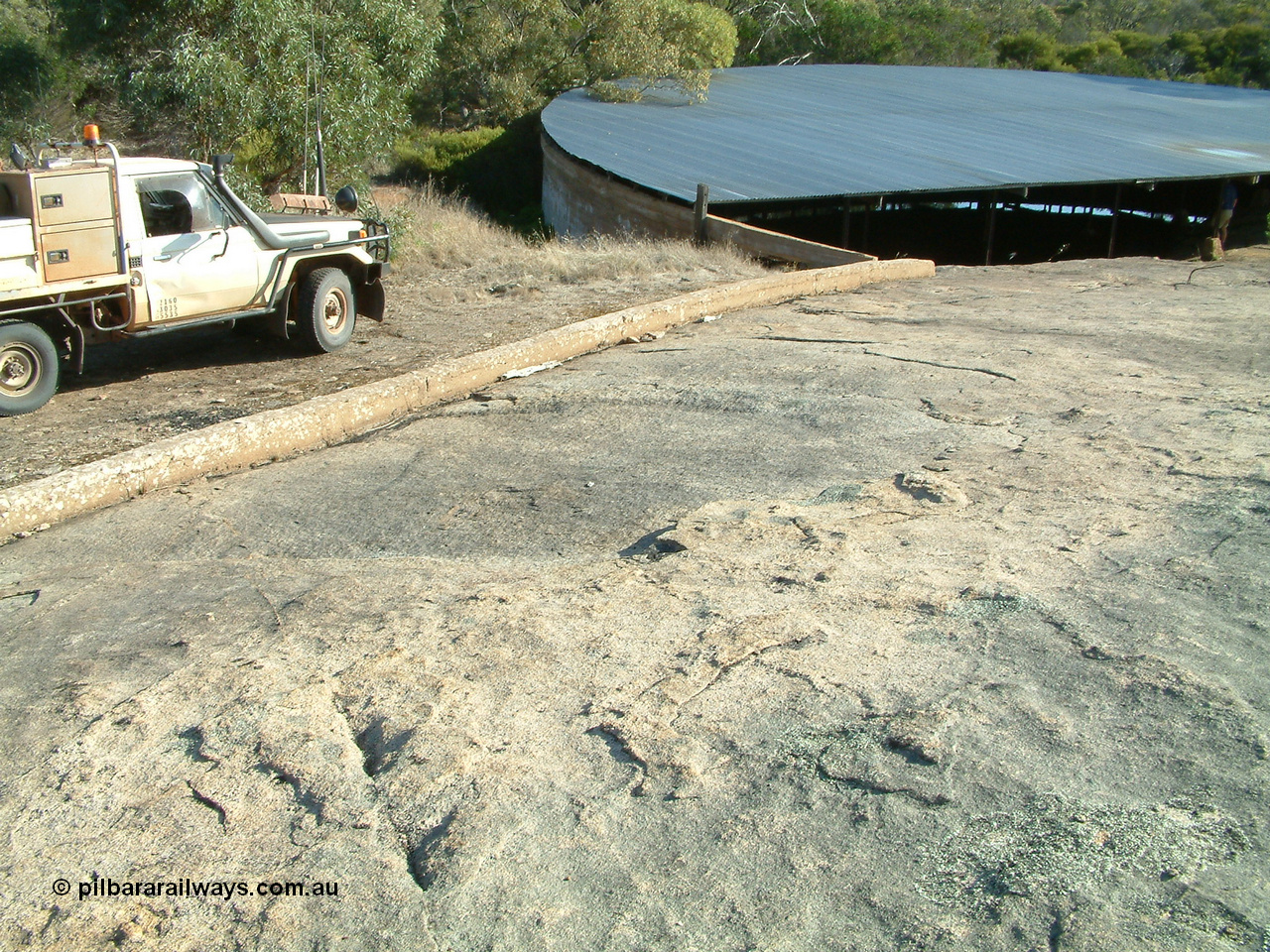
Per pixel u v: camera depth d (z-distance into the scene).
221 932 2.61
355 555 5.27
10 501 5.94
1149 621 3.66
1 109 19.95
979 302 11.53
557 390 8.23
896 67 37.47
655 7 32.56
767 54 48.25
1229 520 4.54
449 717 3.42
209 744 3.42
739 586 4.25
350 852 2.85
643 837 2.79
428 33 15.91
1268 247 21.22
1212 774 2.82
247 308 9.33
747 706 3.32
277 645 4.10
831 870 2.61
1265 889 2.41
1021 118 27.28
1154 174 20.58
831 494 5.43
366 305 10.84
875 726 3.15
